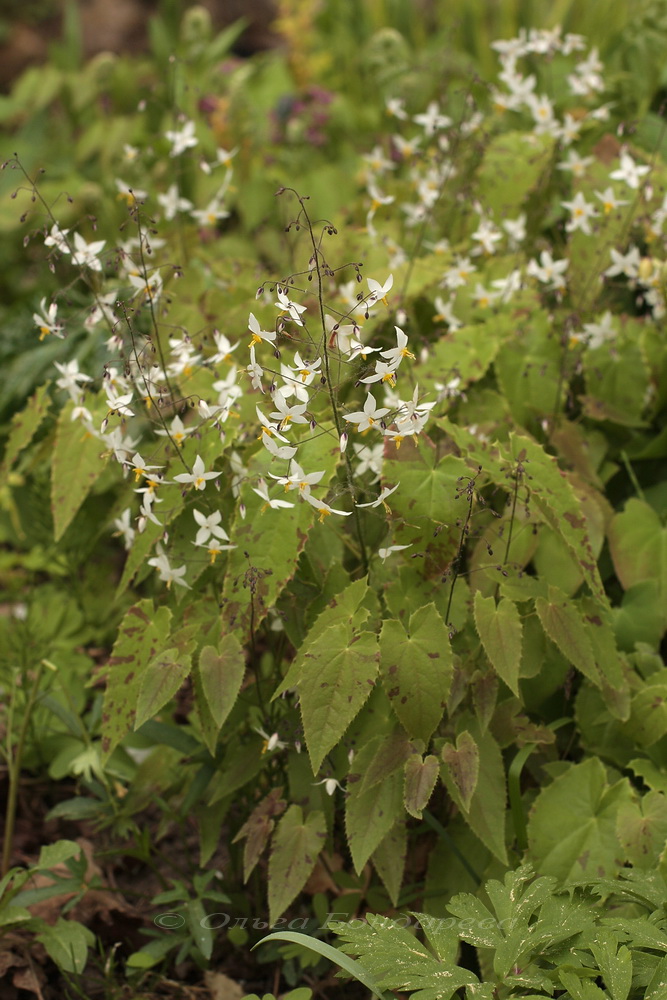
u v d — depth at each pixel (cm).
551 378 293
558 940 185
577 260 318
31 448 348
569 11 450
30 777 306
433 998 177
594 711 252
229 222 482
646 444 306
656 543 277
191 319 294
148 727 245
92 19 966
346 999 242
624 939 187
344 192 441
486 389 293
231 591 220
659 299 299
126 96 507
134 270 273
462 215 344
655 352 298
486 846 219
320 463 221
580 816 228
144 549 239
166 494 240
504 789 221
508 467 233
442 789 244
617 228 314
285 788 250
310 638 217
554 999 186
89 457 268
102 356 333
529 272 297
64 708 282
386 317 277
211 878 249
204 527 221
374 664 207
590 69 350
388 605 229
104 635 342
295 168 468
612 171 326
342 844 255
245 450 241
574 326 281
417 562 229
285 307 201
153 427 316
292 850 217
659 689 239
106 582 355
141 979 241
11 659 324
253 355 202
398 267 313
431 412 276
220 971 251
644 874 204
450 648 210
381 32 487
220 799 245
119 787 280
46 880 267
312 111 482
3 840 285
